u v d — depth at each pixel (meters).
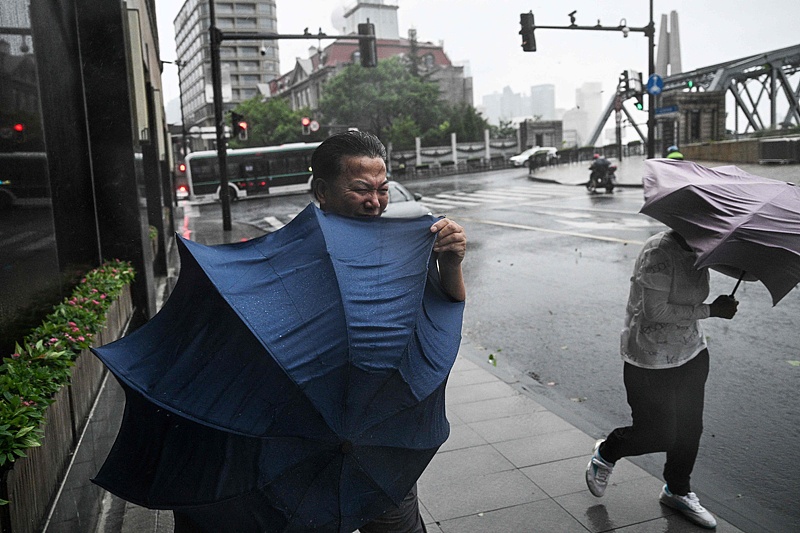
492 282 11.03
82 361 3.43
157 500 1.61
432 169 51.66
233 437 1.57
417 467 1.86
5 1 3.80
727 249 2.96
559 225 17.38
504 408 5.48
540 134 73.06
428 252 1.93
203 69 146.50
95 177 6.66
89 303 4.30
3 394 2.45
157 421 1.67
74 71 6.20
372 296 1.74
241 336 1.62
